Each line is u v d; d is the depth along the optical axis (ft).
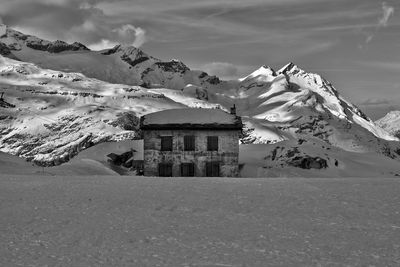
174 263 41.45
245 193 76.02
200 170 230.27
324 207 65.05
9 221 57.67
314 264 41.14
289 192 76.95
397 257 43.09
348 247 46.50
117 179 102.17
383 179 101.24
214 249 45.93
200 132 231.50
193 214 61.36
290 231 52.90
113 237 50.52
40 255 43.73
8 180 99.50
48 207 65.82
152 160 231.91
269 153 376.68
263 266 40.63
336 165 372.79
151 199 71.10
